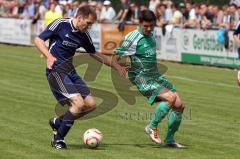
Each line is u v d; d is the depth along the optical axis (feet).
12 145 65.77
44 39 63.67
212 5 175.11
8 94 102.99
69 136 71.56
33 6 215.72
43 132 72.95
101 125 78.79
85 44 65.16
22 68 142.31
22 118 81.92
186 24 162.09
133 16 179.22
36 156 60.95
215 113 89.45
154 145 67.77
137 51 66.69
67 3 188.75
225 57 150.71
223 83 124.36
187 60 160.97
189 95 107.55
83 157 60.85
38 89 109.19
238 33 107.86
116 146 66.80
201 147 67.31
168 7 171.63
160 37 168.55
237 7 153.69
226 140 71.26
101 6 191.01
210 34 154.10
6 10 235.20
